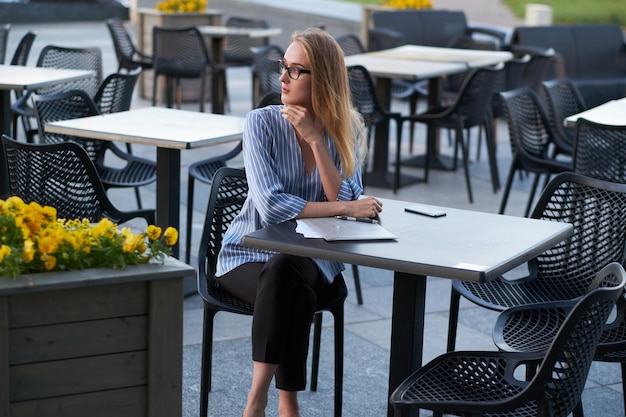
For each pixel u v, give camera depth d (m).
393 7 13.87
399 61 9.02
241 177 4.13
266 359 3.40
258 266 3.68
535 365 3.45
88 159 4.61
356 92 7.99
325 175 3.68
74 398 2.73
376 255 3.08
